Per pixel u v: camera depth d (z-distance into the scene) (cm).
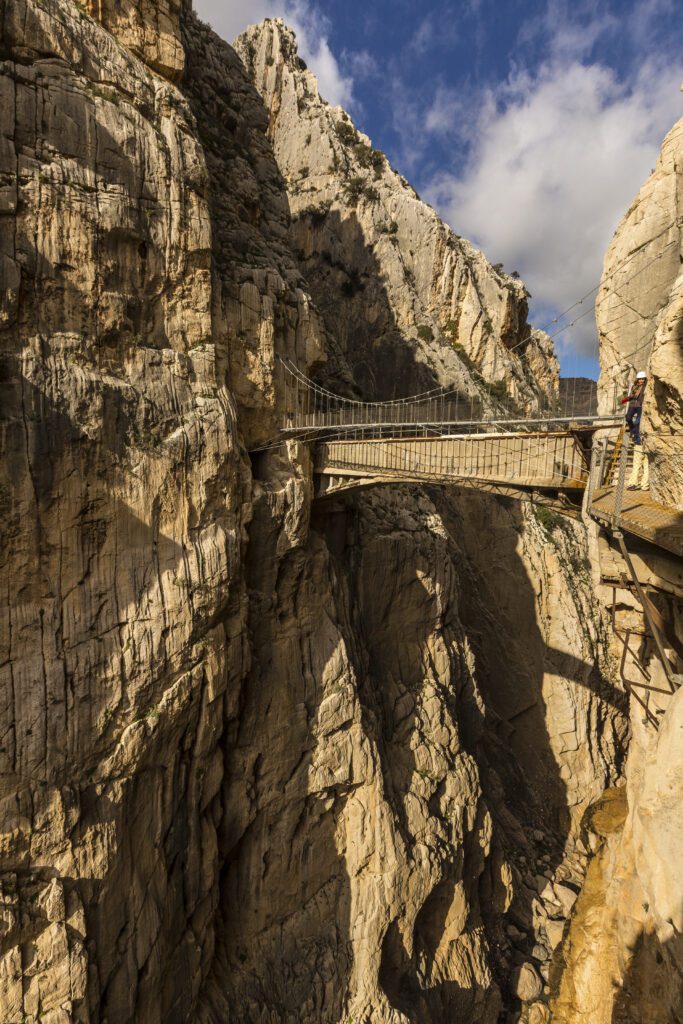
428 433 3262
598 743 4756
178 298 2319
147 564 2102
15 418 1789
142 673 2022
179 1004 2109
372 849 2806
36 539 1834
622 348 2253
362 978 2577
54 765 1800
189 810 2205
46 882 1741
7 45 1870
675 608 1830
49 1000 1675
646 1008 1889
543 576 4978
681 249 1822
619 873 2741
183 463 2209
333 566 3216
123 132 2103
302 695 2823
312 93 6825
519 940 3316
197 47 3184
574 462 2145
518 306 7156
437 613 3759
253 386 2814
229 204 2986
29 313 1870
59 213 1922
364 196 5972
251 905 2539
